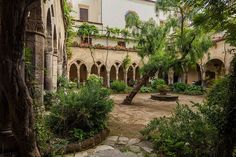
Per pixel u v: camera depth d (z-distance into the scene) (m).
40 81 5.93
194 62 11.43
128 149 5.11
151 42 11.57
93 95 5.96
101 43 24.50
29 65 4.04
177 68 11.52
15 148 3.53
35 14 5.77
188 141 4.27
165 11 10.71
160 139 5.15
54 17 9.32
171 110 10.59
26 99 2.94
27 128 3.02
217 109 3.57
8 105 3.06
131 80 23.69
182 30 10.45
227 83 3.34
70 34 20.73
